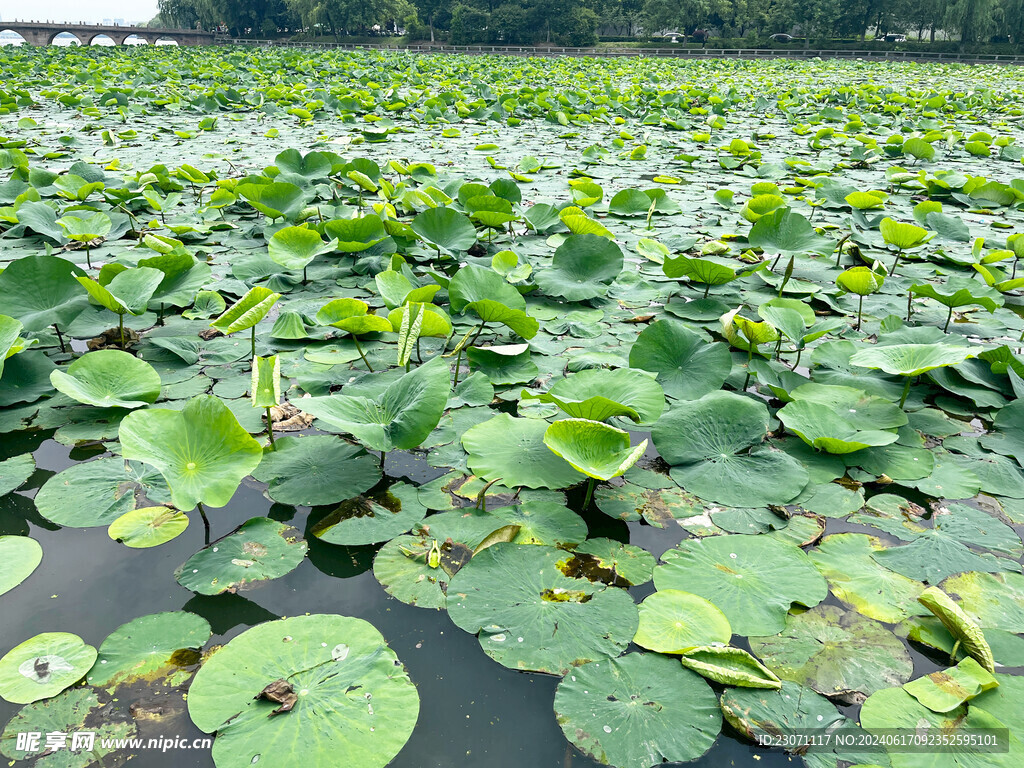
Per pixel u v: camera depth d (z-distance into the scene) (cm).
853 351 279
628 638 147
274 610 154
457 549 173
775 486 197
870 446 212
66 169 643
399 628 150
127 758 119
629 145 962
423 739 126
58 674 134
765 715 130
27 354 251
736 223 532
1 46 3209
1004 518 193
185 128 1024
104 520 180
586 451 182
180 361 277
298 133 1012
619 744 124
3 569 159
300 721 124
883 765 120
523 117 1298
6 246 414
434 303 335
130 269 280
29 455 209
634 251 463
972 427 239
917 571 169
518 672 140
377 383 249
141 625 147
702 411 221
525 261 392
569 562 169
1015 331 330
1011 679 136
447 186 557
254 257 389
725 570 167
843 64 3216
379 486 198
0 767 116
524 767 121
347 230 396
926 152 828
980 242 395
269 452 211
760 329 264
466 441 209
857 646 146
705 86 1959
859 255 429
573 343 310
